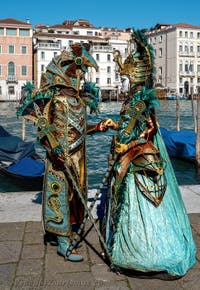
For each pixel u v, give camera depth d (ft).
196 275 10.96
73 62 11.76
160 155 11.61
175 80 262.88
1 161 39.78
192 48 265.13
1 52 226.17
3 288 10.29
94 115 15.11
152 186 11.21
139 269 10.68
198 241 13.16
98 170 47.14
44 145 11.58
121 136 11.29
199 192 18.65
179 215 11.60
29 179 35.99
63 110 11.75
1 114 137.49
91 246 12.88
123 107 11.71
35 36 240.12
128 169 11.36
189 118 114.73
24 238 13.50
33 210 16.15
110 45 233.96
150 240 10.94
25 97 11.83
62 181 11.76
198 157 47.96
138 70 11.43
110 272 11.15
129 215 11.18
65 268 11.41
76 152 12.11
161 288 10.32
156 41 280.10
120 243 11.16
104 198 14.51
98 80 229.66
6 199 17.66
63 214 11.84
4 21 225.35
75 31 273.13
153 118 11.54
